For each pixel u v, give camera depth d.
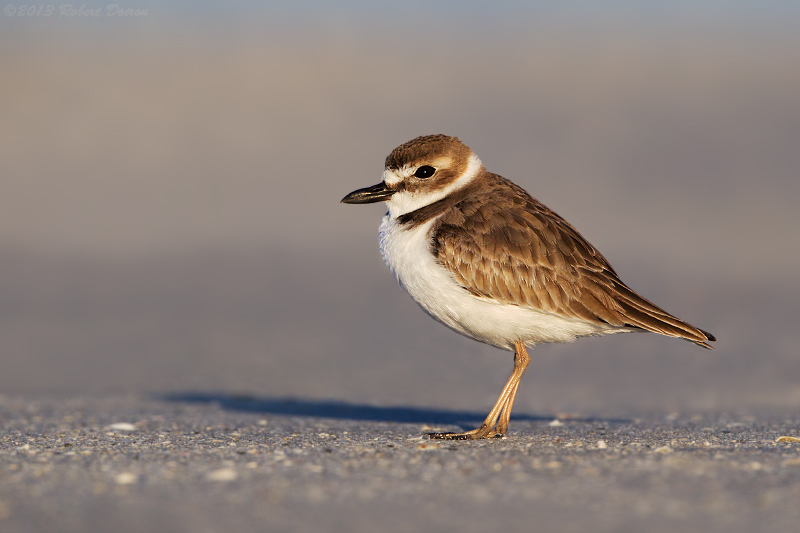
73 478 5.95
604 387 12.43
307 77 31.58
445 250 7.88
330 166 24.95
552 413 10.80
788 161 24.14
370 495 5.55
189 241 20.28
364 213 22.19
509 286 7.79
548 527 4.98
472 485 5.75
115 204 22.38
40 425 9.12
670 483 5.75
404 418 10.16
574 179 23.12
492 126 27.02
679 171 23.72
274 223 21.48
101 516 5.17
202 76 31.38
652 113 27.97
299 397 11.88
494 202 8.11
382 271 18.86
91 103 28.80
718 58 32.47
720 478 5.86
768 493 5.51
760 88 29.62
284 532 4.93
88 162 25.06
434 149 8.34
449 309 7.99
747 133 26.11
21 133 26.42
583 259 7.91
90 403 11.39
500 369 13.59
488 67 32.47
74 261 18.86
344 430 8.65
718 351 13.95
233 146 26.41
